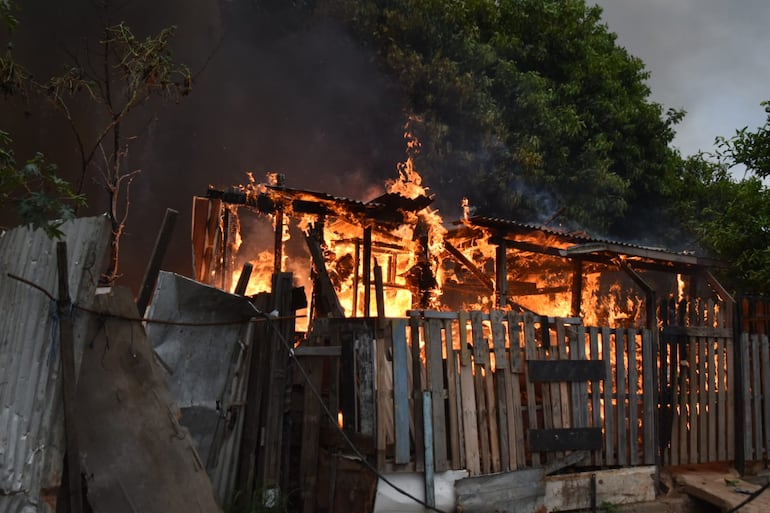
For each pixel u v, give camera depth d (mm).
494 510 6996
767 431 9570
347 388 6668
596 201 15734
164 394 5176
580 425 7961
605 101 16672
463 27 15836
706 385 9305
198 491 5133
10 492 4113
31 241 4688
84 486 4566
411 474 6629
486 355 7402
